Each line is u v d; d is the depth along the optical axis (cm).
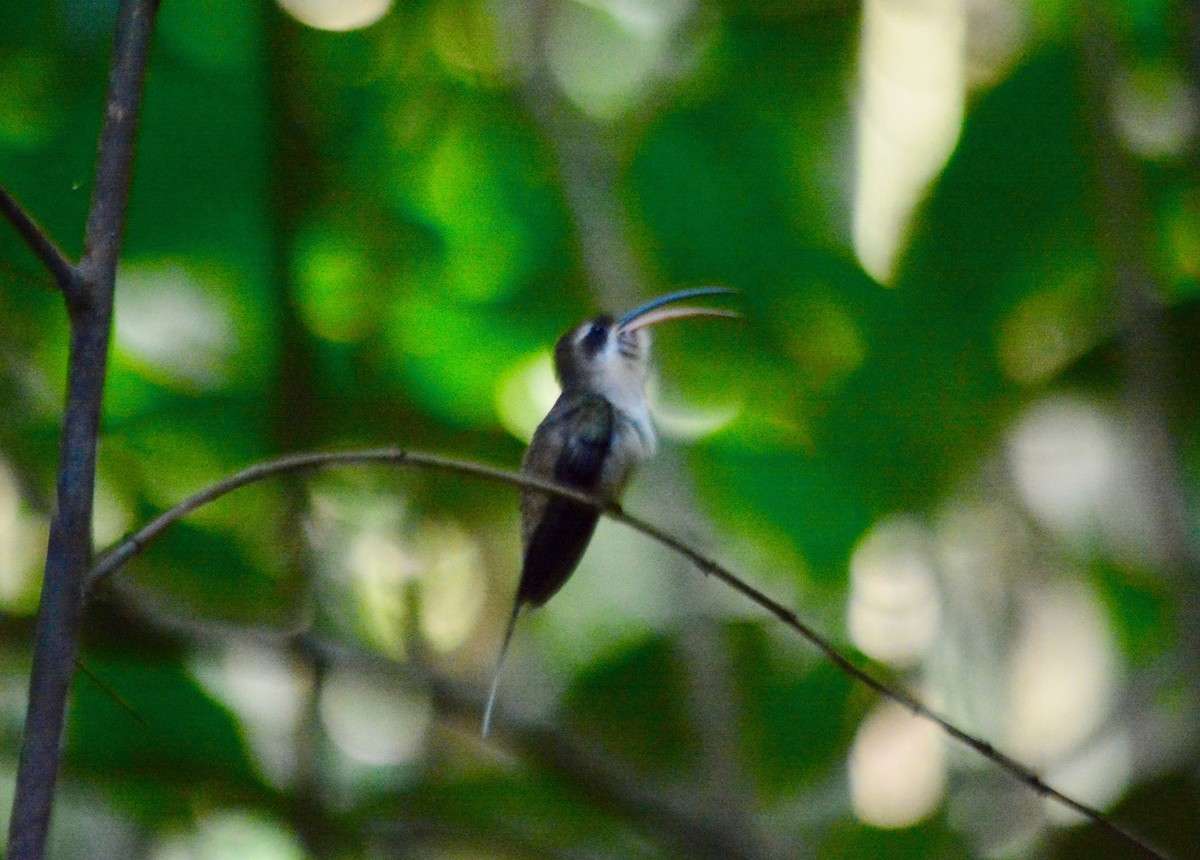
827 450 1152
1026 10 1098
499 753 1130
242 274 1073
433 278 1129
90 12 980
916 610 1177
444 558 1158
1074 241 1059
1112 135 971
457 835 956
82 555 385
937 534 1179
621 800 896
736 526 1185
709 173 1136
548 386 1134
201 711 909
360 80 1080
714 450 1152
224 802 951
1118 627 1150
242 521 1054
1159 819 884
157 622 860
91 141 1027
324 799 888
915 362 1123
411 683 889
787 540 1182
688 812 902
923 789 1141
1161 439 919
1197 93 908
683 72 1145
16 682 1054
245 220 1048
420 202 1123
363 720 1073
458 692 892
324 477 1081
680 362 1155
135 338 1063
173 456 1076
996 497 1179
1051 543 1170
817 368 1148
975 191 1055
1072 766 1084
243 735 919
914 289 1100
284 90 970
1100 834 890
